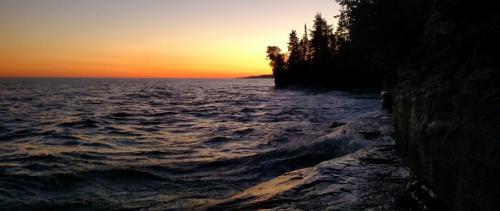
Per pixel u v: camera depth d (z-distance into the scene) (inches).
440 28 155.9
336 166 248.5
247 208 194.1
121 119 970.1
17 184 323.9
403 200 169.0
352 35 1371.8
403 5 968.3
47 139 609.3
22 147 526.9
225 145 551.5
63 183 331.3
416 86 168.7
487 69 110.4
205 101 1863.9
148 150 504.4
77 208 269.1
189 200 280.7
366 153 278.8
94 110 1272.1
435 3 167.6
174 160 427.8
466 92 114.5
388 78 1186.6
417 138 154.3
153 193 304.7
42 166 390.6
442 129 123.8
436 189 132.6
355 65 2477.9
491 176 93.8
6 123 848.9
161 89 3909.9
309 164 359.9
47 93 2664.9
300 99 1872.5
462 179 108.7
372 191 192.5
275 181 253.4
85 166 393.1
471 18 133.9
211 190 310.3
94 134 679.7
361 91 2486.5
